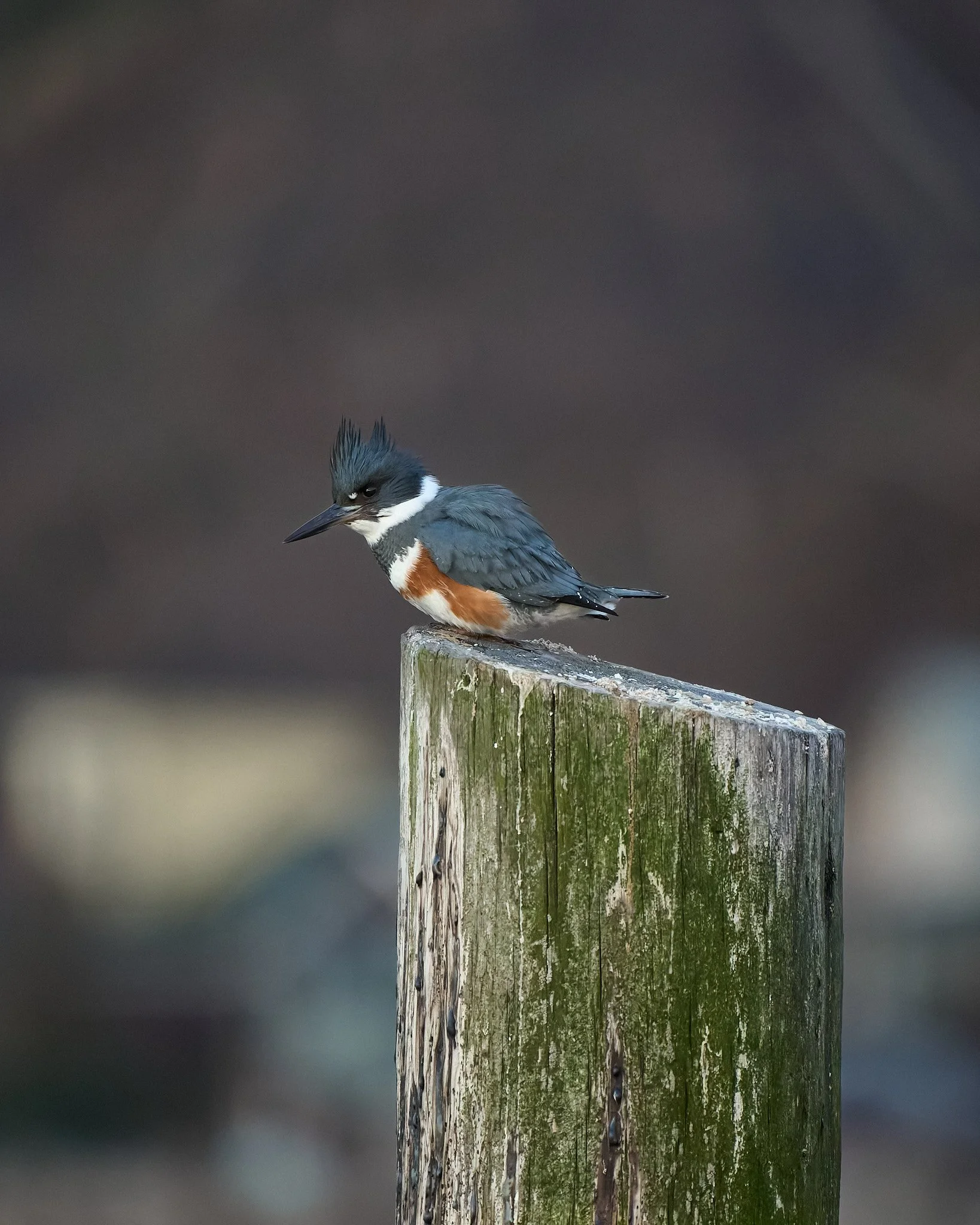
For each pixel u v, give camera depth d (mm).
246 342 17656
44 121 17266
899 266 17844
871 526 17547
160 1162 10492
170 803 16562
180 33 17172
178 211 17578
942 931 13023
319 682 17438
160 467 17500
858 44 17422
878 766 16641
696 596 17672
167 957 13078
